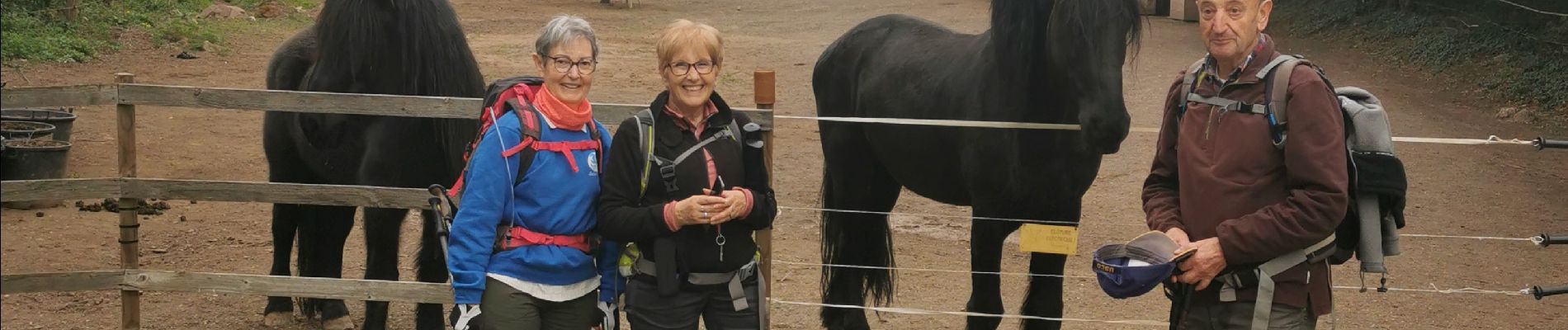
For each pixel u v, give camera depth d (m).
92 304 5.68
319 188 4.35
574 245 3.47
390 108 4.27
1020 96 4.37
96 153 9.36
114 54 14.09
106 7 15.89
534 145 3.37
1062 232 4.27
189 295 5.89
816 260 6.87
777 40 18.64
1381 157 3.12
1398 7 16.50
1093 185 9.03
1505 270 6.75
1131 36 4.20
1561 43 12.80
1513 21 14.05
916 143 5.05
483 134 3.41
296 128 5.14
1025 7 4.27
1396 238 3.21
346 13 4.70
